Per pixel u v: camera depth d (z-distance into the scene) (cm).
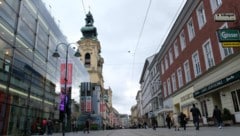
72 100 4100
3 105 1847
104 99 9438
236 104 1767
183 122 1964
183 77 2934
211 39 2134
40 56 2714
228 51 1883
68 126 3666
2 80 1850
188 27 2697
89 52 7762
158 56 4259
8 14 1989
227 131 1205
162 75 4081
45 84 2831
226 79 1792
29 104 2322
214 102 2136
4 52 1900
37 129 2356
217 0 2073
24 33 2292
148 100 6425
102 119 7712
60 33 3594
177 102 3209
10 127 1936
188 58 2739
